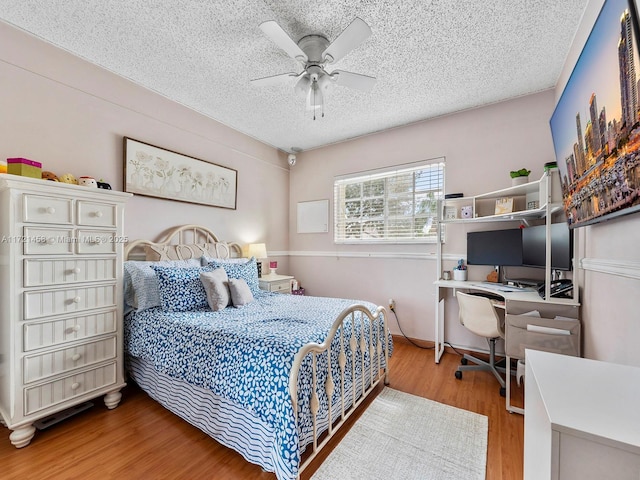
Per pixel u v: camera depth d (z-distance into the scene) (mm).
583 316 1743
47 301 1594
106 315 1863
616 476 523
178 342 1722
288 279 3570
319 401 1468
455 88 2486
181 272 2207
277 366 1292
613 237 1257
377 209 3529
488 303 2180
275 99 2707
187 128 2875
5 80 1795
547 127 2512
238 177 3459
